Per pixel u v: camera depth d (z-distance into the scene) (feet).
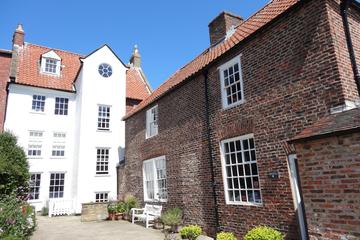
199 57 49.26
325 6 22.82
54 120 69.05
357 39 24.59
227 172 31.27
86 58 71.56
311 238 17.57
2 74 67.92
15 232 29.30
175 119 42.42
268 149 26.00
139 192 51.49
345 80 21.35
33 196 62.80
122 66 76.79
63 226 43.98
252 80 28.91
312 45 23.38
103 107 71.97
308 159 18.22
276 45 26.73
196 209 35.37
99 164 68.03
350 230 15.58
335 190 16.55
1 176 41.09
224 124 31.96
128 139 59.11
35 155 65.16
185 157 38.86
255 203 26.96
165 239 30.37
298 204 22.95
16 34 74.49
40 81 69.46
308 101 23.07
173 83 46.21
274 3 35.73
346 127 16.17
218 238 22.97
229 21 44.16
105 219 51.19
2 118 63.52
